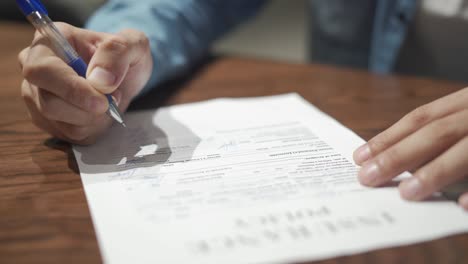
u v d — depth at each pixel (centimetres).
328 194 35
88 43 47
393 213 32
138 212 33
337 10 100
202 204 34
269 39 169
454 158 34
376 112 54
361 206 33
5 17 107
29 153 44
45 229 32
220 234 30
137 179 38
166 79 65
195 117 53
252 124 50
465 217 32
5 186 38
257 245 29
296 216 32
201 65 75
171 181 38
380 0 89
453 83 65
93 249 30
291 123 50
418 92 61
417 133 38
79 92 39
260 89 63
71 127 43
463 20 83
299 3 174
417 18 87
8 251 30
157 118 53
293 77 69
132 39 47
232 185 36
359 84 65
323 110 55
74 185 38
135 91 53
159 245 29
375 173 36
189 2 76
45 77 39
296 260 28
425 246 30
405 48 91
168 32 67
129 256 28
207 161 41
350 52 103
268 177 38
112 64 40
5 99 60
